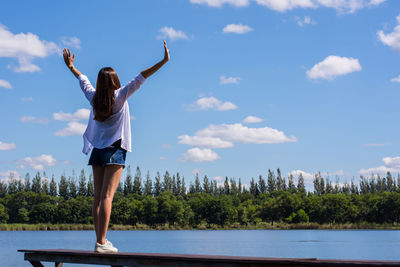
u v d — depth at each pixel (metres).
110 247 3.99
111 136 4.06
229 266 2.96
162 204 134.38
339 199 133.12
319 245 61.53
